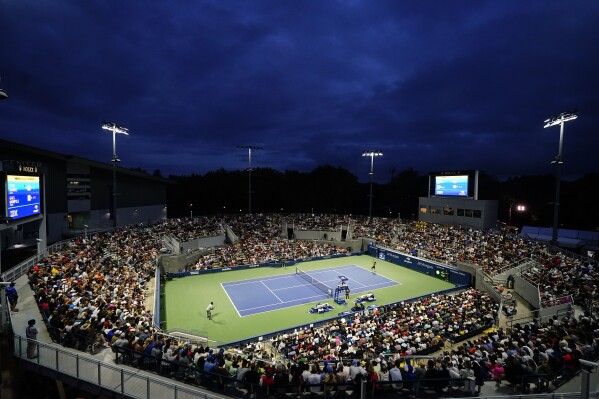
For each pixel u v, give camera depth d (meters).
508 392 12.88
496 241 45.84
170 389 12.81
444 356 15.65
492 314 27.20
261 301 35.56
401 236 58.19
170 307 33.25
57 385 16.42
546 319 23.45
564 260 33.34
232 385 12.98
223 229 61.72
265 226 67.88
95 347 15.54
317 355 19.11
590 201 83.44
